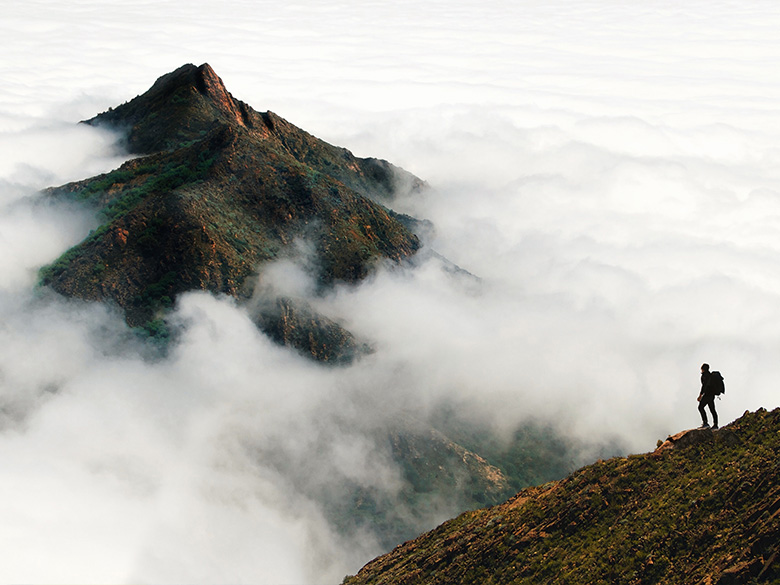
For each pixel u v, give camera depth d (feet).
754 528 145.89
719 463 163.53
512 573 169.17
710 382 171.53
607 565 155.43
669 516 157.79
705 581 141.59
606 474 177.06
